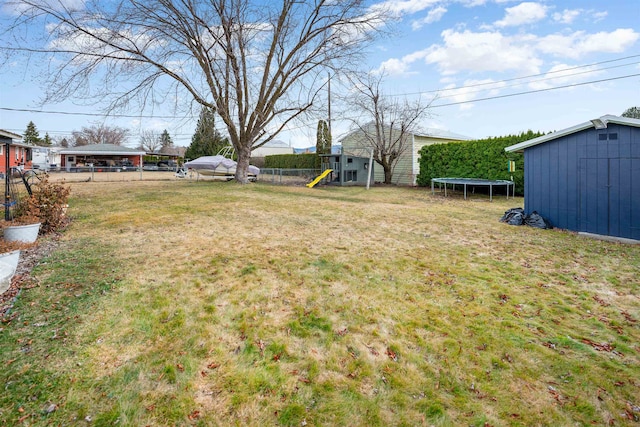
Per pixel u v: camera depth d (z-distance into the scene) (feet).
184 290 11.03
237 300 10.46
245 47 45.01
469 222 24.36
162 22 39.04
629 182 19.29
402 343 8.45
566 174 22.08
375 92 59.82
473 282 12.52
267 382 6.93
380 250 16.29
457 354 8.04
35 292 10.53
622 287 12.35
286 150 144.36
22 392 6.37
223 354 7.80
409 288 11.80
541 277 13.24
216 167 62.75
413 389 6.88
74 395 6.37
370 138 62.49
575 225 21.68
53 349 7.68
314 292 11.20
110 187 44.37
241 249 15.70
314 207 29.58
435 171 55.16
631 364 7.85
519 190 43.73
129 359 7.48
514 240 19.15
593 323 9.70
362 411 6.27
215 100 44.32
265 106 50.31
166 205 27.89
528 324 9.52
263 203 30.73
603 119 19.83
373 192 48.19
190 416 6.03
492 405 6.52
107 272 12.35
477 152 48.78
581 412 6.40
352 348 8.18
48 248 15.33
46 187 19.70
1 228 17.11
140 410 6.10
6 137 40.29
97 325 8.75
